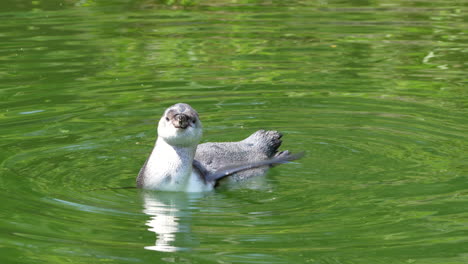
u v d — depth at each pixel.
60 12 45.72
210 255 17.92
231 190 23.06
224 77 34.03
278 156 25.28
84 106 30.16
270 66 35.53
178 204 21.64
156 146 22.77
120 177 23.75
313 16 44.66
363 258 17.64
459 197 21.48
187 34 40.91
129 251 18.16
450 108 29.81
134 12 46.09
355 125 28.36
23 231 19.22
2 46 38.34
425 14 44.81
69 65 35.50
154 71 34.78
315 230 19.42
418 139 26.73
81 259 17.66
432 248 18.14
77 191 22.36
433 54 37.00
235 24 43.06
